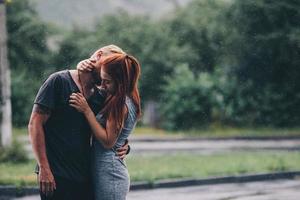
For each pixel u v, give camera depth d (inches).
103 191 215.9
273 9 1562.5
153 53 1695.4
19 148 821.9
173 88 1540.4
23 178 612.1
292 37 1534.2
